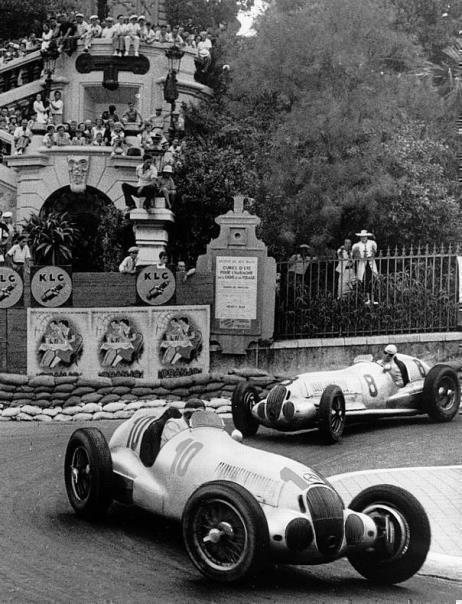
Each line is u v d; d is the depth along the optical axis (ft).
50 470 43.39
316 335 68.54
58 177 102.01
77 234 77.46
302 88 87.92
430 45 134.10
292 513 26.05
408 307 67.56
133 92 121.39
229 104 103.30
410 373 54.24
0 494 38.32
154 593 25.70
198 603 24.89
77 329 67.31
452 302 67.46
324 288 71.82
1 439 53.26
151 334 67.62
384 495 27.22
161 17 146.10
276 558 25.90
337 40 84.07
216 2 157.79
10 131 109.91
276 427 49.90
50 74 119.03
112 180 102.12
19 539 31.30
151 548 30.37
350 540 26.40
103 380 63.93
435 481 40.73
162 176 71.46
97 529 32.73
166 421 32.07
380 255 69.05
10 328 67.31
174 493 30.09
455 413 55.26
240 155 90.43
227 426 56.54
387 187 82.28
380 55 87.35
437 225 86.48
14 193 104.94
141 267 67.97
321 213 81.97
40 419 61.41
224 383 64.85
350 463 45.01
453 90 105.81
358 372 52.95
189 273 68.03
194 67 120.06
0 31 141.79
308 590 26.48
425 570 29.27
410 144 89.25
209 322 68.03
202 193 85.61
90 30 119.44
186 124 110.93
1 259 71.05
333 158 84.84
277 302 68.74
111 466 33.17
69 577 27.12
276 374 67.21
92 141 103.19
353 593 26.35
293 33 85.71
